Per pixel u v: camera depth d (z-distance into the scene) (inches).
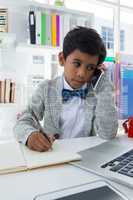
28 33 88.9
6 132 90.1
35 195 16.8
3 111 90.4
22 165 22.8
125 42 125.6
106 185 17.8
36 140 29.3
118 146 31.0
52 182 19.5
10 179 20.4
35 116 44.2
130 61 117.7
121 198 16.2
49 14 89.0
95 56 38.9
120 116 102.7
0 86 84.7
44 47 87.8
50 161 24.0
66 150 29.1
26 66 95.3
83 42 37.9
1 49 91.5
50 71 95.0
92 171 21.7
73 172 22.0
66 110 46.3
